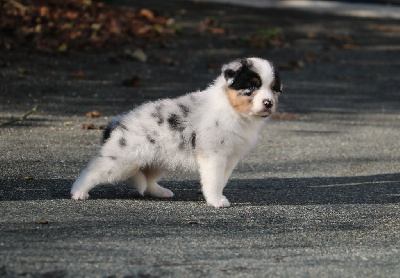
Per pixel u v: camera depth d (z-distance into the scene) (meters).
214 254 7.50
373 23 30.98
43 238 7.66
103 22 23.23
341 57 24.41
